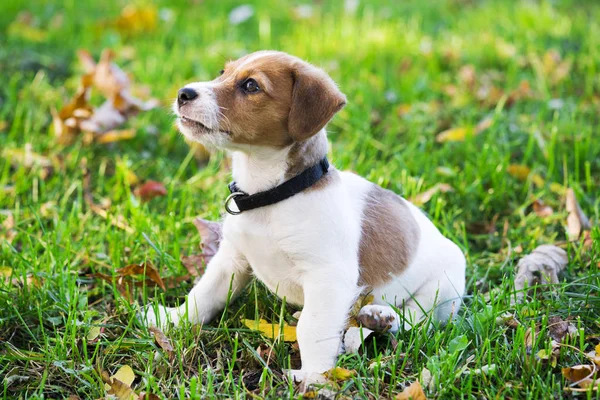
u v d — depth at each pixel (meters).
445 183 1.24
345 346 0.96
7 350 0.96
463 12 2.04
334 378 0.92
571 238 1.14
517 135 1.34
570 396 0.91
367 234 0.99
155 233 1.11
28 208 1.17
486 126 1.35
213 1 2.04
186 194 1.21
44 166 1.25
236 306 1.04
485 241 1.17
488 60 1.66
